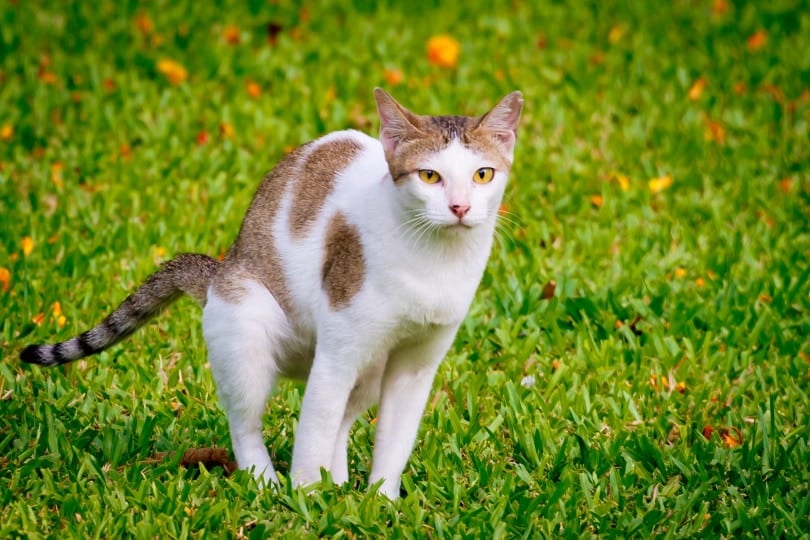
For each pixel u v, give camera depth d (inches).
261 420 276.4
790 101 504.7
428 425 302.8
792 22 583.5
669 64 532.1
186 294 287.0
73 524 247.1
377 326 250.4
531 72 522.9
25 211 406.3
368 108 493.7
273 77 517.3
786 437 296.7
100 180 433.4
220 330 266.2
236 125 470.9
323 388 255.6
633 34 570.3
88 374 324.5
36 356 286.5
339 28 570.3
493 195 253.0
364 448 294.4
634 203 426.3
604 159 456.4
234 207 410.0
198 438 293.4
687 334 350.3
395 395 270.2
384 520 258.2
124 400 309.4
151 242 390.6
